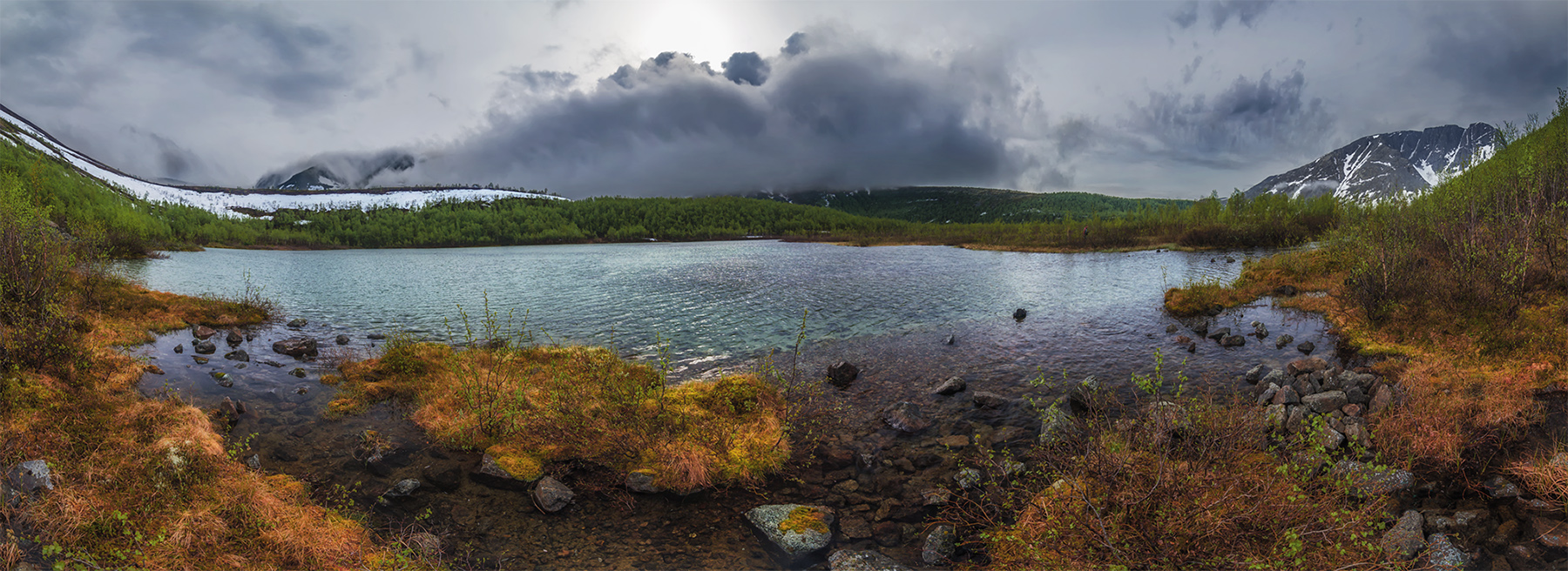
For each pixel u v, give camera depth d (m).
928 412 8.90
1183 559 4.09
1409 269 12.72
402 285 28.52
